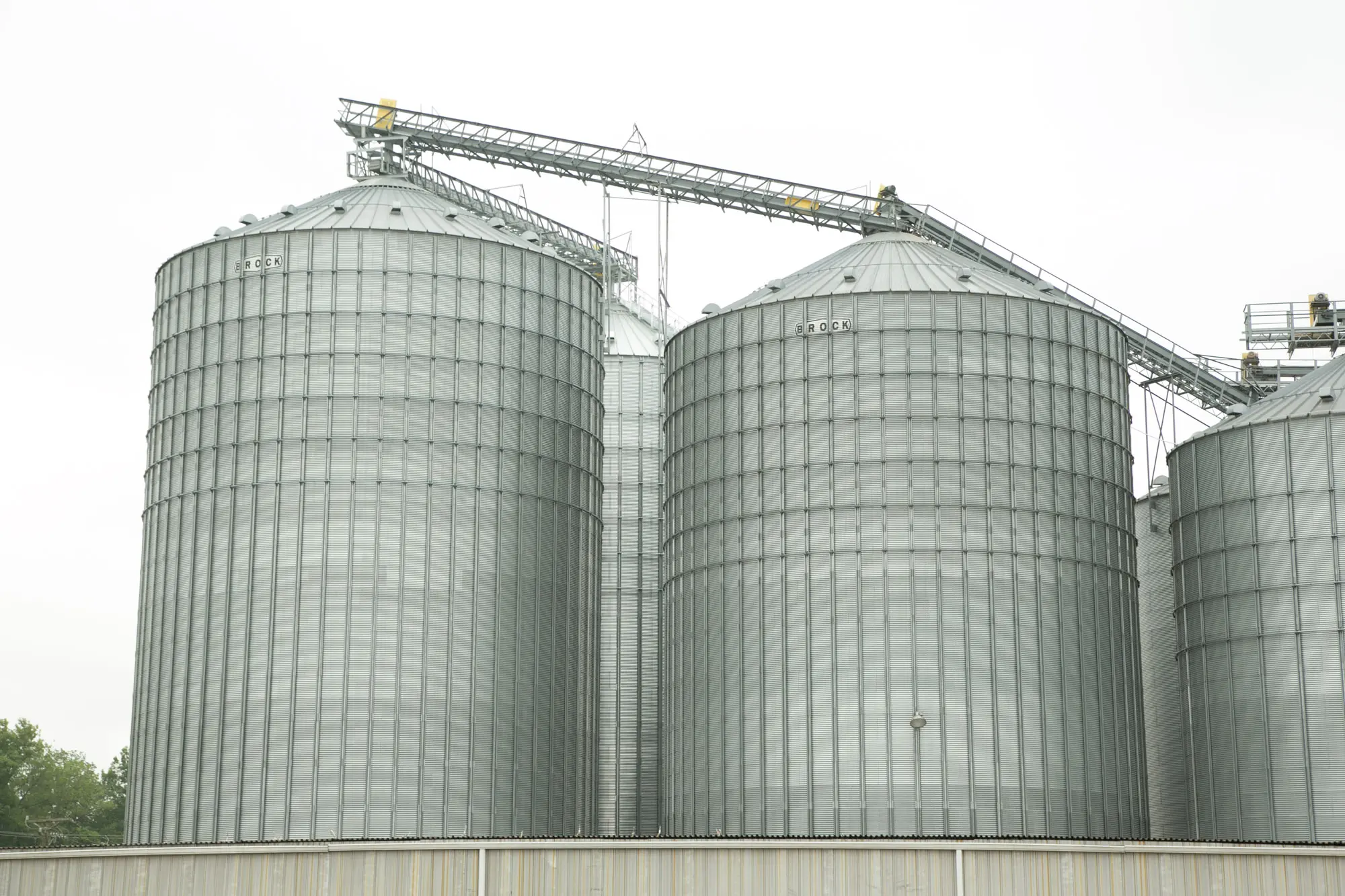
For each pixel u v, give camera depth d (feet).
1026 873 194.29
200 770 280.51
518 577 292.61
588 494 310.86
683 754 284.20
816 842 196.44
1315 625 261.24
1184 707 281.95
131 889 205.05
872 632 267.59
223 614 284.20
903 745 263.08
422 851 200.85
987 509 271.08
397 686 279.90
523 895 198.80
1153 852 195.00
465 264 296.71
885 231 329.52
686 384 295.69
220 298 295.89
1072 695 270.26
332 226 296.51
